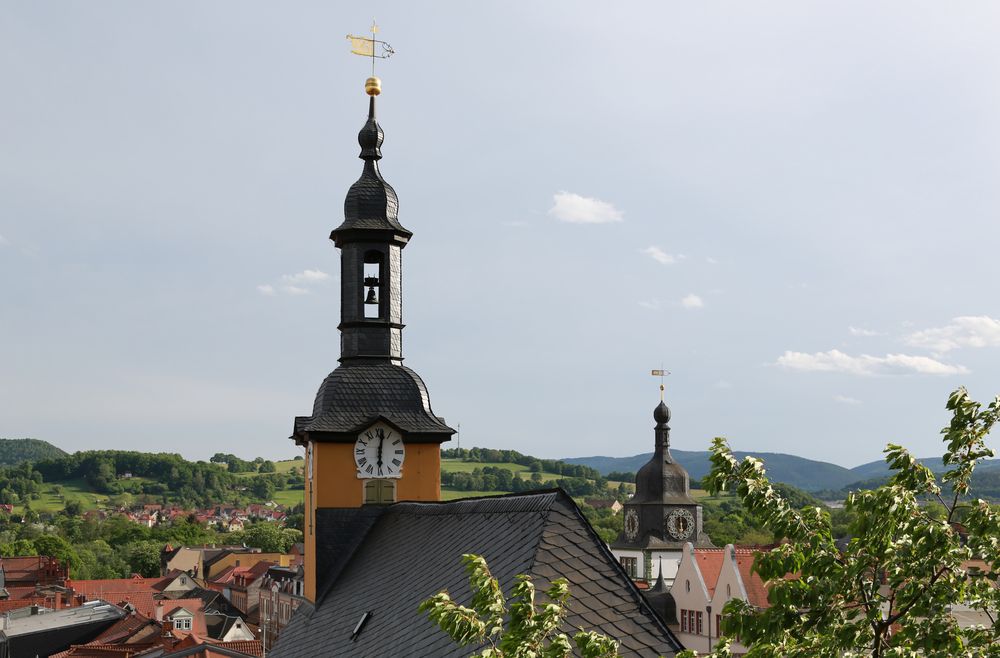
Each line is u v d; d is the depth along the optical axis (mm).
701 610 90312
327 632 30859
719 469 16094
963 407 15602
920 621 15000
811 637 15008
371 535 35969
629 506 118312
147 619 111812
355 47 41938
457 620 15094
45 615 127375
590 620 21297
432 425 39000
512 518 24625
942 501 15766
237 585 191250
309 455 39438
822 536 15352
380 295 40406
